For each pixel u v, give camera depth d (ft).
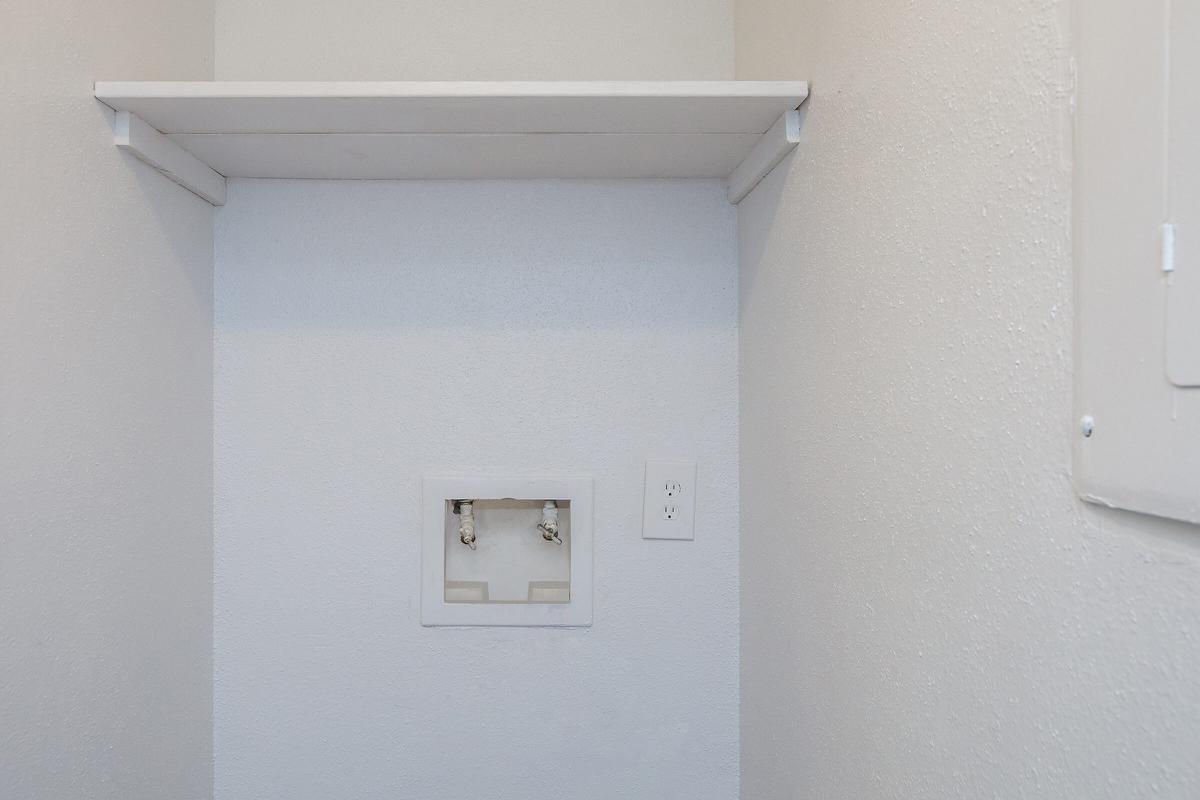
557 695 3.40
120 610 2.54
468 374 3.40
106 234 2.46
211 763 3.30
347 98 2.48
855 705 2.06
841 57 2.17
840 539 2.17
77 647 2.28
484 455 3.40
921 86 1.69
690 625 3.41
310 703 3.36
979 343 1.46
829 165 2.26
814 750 2.38
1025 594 1.32
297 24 3.32
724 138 2.88
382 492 3.38
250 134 2.79
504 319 3.41
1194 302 0.96
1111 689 1.12
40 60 2.11
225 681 3.34
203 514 3.23
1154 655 1.05
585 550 3.39
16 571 2.00
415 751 3.38
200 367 3.20
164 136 2.78
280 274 3.37
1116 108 1.10
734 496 3.42
